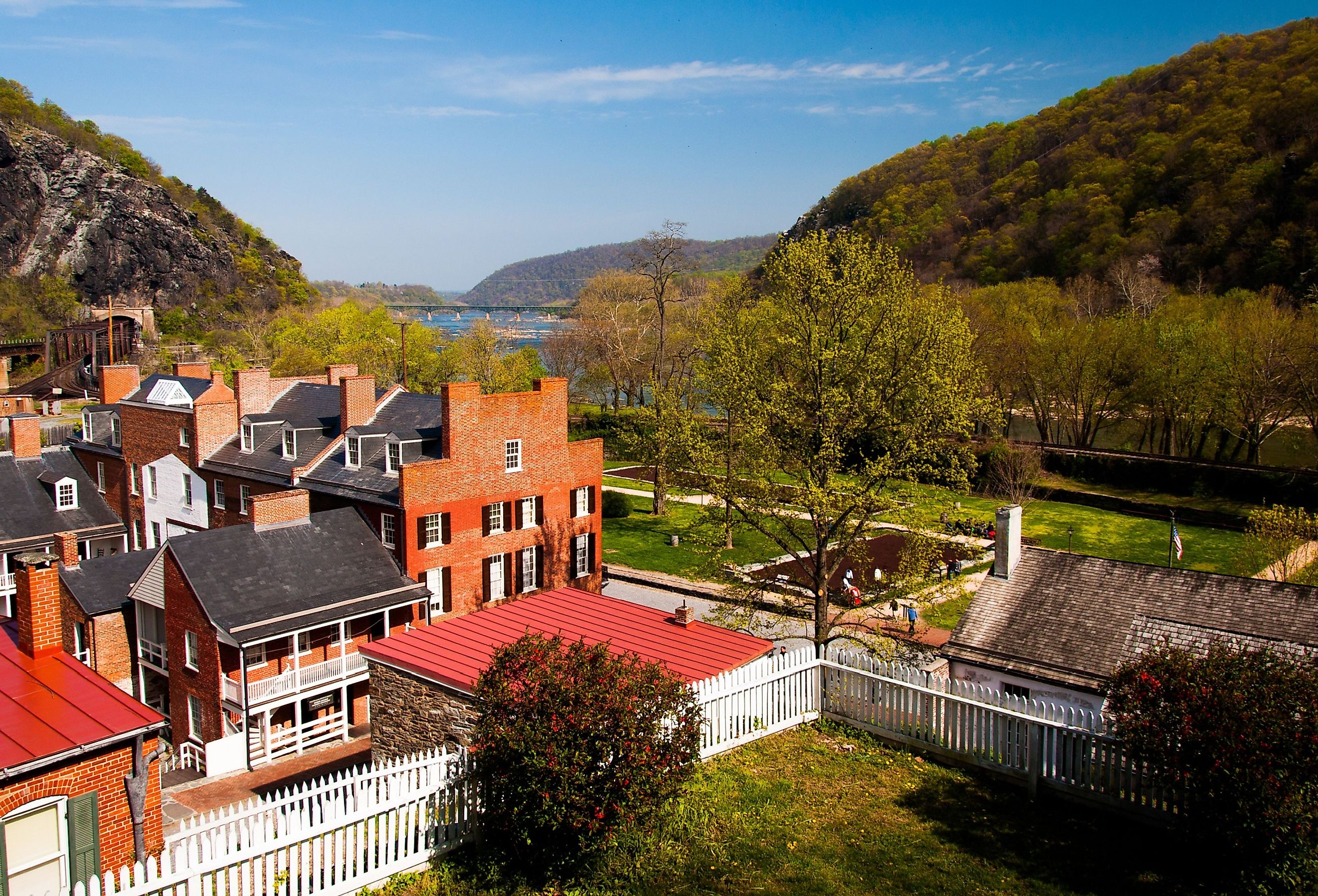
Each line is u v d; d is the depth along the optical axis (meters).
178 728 30.22
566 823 12.71
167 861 11.98
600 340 90.00
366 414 39.81
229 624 27.86
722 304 52.78
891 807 15.65
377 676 21.95
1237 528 57.56
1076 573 27.22
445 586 34.84
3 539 43.44
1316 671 12.82
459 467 35.00
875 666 18.97
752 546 54.25
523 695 13.39
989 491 69.38
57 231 154.62
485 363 91.31
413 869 14.19
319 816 13.41
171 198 174.62
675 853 13.95
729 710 17.83
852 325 30.62
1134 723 13.25
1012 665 25.30
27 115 164.88
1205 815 12.39
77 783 14.62
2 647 18.17
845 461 32.84
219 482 42.97
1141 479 66.50
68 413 89.00
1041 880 13.23
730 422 36.06
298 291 189.38
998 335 75.00
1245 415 64.62
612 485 75.06
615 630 22.78
